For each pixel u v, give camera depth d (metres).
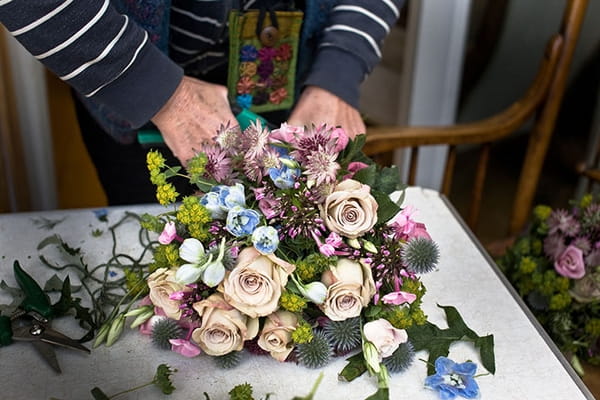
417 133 1.22
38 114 1.65
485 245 1.41
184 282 0.69
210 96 0.89
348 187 0.71
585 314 1.07
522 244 1.14
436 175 1.91
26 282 0.82
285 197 0.71
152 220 0.74
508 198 1.88
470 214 1.37
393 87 1.91
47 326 0.79
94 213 1.01
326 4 1.02
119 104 0.83
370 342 0.73
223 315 0.70
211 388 0.73
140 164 1.16
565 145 1.71
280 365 0.76
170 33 0.95
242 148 0.74
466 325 0.82
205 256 0.69
